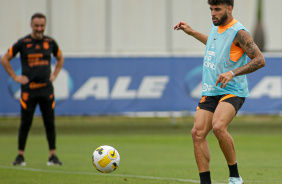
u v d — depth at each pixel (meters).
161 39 73.25
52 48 34.22
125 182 27.64
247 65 21.83
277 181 27.98
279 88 56.84
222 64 22.73
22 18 70.25
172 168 33.59
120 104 57.19
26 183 27.36
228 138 22.34
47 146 46.56
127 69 57.12
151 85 57.28
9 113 55.47
